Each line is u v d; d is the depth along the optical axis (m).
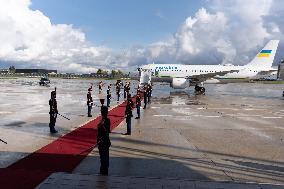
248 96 47.66
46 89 55.75
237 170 9.67
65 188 7.12
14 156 10.70
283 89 77.19
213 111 26.27
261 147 12.97
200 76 46.22
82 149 11.84
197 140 14.14
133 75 54.38
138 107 20.81
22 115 21.67
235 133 16.16
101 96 41.28
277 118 22.47
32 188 7.44
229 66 51.16
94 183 7.48
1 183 7.79
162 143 13.32
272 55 53.59
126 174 9.00
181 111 25.72
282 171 9.67
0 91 48.25
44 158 10.49
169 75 48.69
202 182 7.74
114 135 14.99
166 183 7.59
